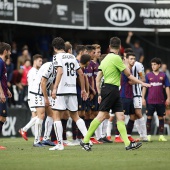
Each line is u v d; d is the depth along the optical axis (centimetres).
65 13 6538
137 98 4503
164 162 2922
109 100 3469
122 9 6888
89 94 4441
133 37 7538
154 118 6234
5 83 3841
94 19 6750
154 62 4694
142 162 2925
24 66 5981
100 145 4131
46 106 4094
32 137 5672
